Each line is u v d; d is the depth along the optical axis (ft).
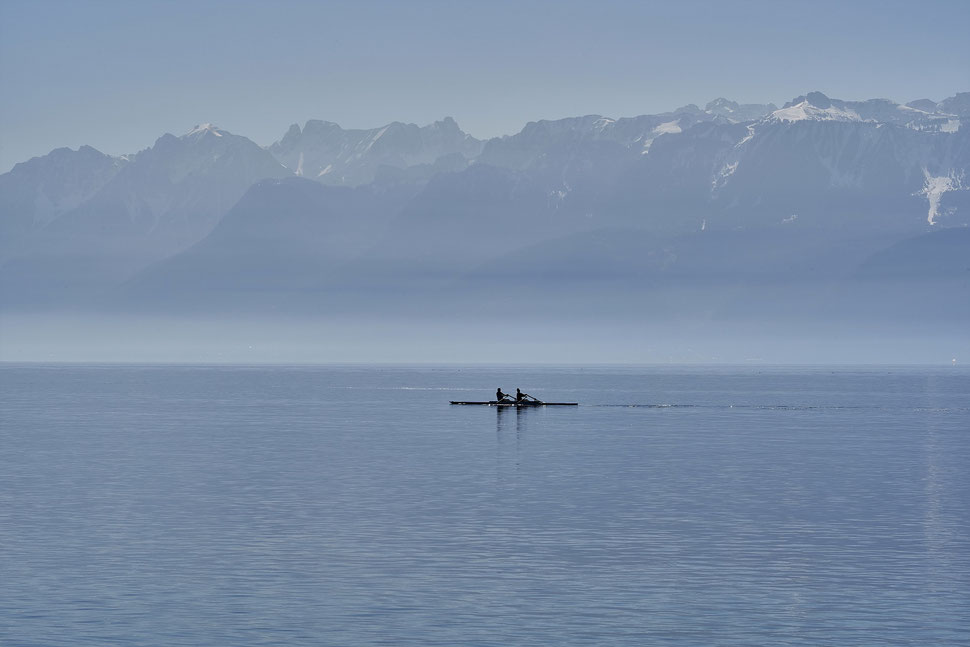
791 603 407.85
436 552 489.67
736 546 504.02
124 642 363.76
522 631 376.27
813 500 638.12
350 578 442.50
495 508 607.37
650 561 472.85
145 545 503.20
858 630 377.09
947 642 364.58
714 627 380.58
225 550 492.54
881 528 548.31
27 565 462.60
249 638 368.48
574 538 521.24
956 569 458.91
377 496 651.25
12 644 361.71
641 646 361.71
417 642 364.99
